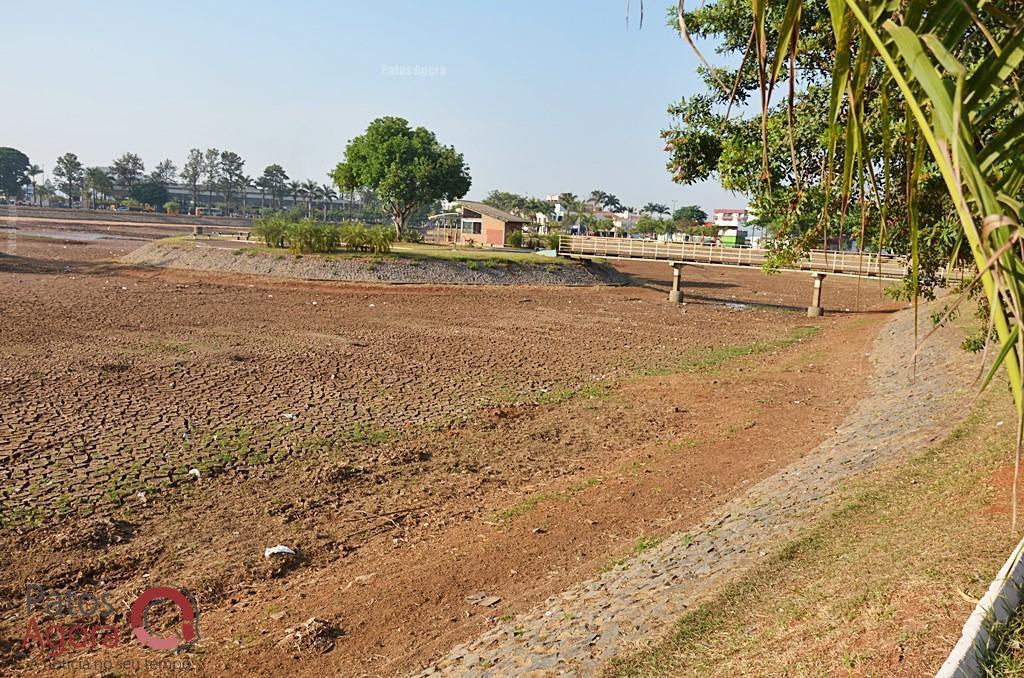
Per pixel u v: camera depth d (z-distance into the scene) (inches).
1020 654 179.2
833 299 1955.0
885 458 450.6
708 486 496.7
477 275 1801.2
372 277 1689.2
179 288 1475.1
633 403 760.3
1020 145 76.8
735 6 302.8
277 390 749.3
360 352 965.2
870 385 795.4
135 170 6589.6
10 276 1509.6
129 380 740.7
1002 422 460.8
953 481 360.8
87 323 1042.1
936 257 281.7
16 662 294.4
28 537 395.9
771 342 1184.2
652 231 4798.2
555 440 627.2
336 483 508.7
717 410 727.1
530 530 433.1
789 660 219.0
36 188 6663.4
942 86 60.3
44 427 576.4
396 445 598.2
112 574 369.4
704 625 266.7
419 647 307.3
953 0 71.1
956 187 57.4
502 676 265.1
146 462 520.4
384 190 2743.6
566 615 311.6
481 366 927.7
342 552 408.5
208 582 367.2
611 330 1266.0
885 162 85.7
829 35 257.8
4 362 773.9
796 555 316.5
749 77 315.3
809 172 306.7
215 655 303.3
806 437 612.1
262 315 1218.0
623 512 456.4
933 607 222.8
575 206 5265.8
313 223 1909.4
